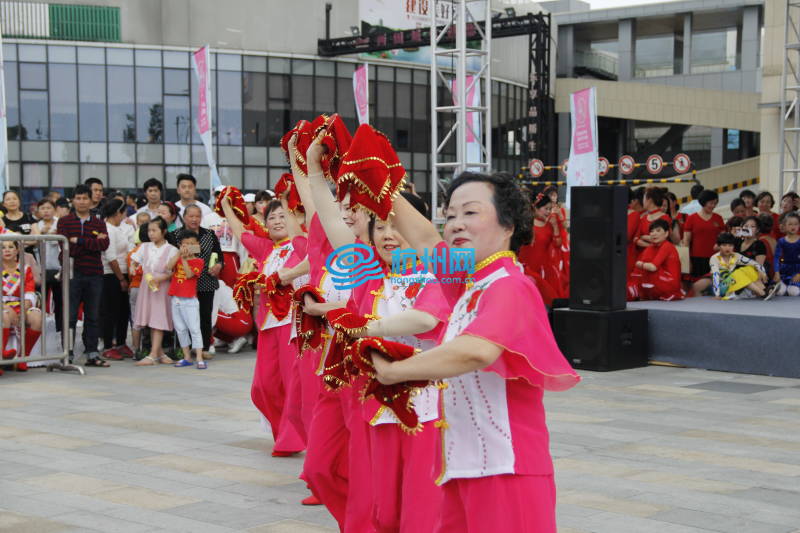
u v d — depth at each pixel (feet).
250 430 21.75
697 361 30.30
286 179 15.96
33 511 15.21
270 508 15.43
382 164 8.91
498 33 98.53
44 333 30.48
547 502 8.11
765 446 19.52
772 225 37.22
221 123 98.89
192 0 97.50
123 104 96.27
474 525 8.19
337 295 13.47
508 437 8.07
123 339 34.99
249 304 18.54
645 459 18.38
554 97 128.77
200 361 31.86
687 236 38.83
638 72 142.92
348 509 12.94
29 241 30.50
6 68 92.99
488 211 8.14
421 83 109.19
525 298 7.89
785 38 52.37
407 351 7.97
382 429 11.54
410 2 106.52
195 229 33.30
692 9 129.90
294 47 101.45
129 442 20.47
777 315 28.81
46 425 22.33
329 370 9.23
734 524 14.19
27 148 93.86
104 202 42.86
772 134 61.87
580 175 45.80
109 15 95.40
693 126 136.05
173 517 14.88
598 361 30.01
